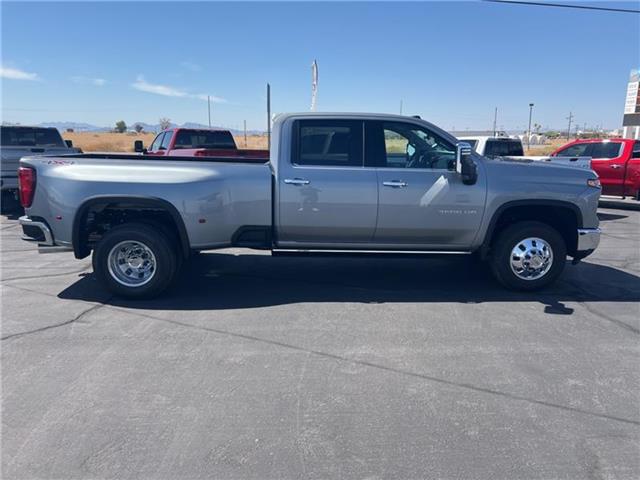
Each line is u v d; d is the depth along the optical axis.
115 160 5.72
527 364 4.19
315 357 4.30
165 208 5.57
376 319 5.22
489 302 5.80
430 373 4.02
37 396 3.62
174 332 4.83
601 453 3.01
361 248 6.06
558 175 5.94
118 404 3.52
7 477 2.77
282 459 2.95
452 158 5.89
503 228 6.29
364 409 3.48
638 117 22.83
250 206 5.74
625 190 13.05
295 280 6.69
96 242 5.93
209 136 14.12
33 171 5.64
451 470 2.85
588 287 6.42
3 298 5.83
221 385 3.80
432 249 6.08
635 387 3.81
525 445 3.09
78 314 5.31
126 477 2.78
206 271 7.12
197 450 3.02
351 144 5.83
